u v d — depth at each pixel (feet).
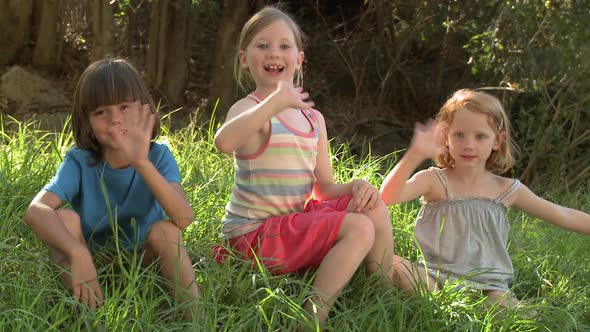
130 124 10.24
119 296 9.95
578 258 14.38
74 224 10.32
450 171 12.84
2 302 9.66
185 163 15.89
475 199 12.60
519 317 10.91
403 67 31.40
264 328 10.03
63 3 30.68
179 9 27.53
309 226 10.87
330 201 11.68
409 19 29.71
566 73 23.76
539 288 13.05
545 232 16.12
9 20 29.89
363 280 11.22
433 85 30.89
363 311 10.42
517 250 14.23
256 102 11.62
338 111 30.60
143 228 11.19
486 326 10.50
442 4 27.89
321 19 34.17
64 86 30.09
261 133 11.34
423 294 10.82
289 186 11.42
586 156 25.14
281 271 11.16
